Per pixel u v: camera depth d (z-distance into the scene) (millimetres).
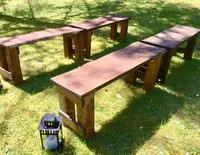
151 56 3645
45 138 3049
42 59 5129
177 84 4398
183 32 4887
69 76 3074
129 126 3387
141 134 3258
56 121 2883
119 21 5707
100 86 2895
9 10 8414
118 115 3590
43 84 4262
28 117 3488
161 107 3783
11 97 3889
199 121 3533
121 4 9430
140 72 4141
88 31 5016
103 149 3010
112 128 3340
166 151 3014
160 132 3299
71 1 9672
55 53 5402
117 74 3119
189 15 8273
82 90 2787
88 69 3242
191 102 3926
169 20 7781
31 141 3094
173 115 3625
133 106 3785
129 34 6613
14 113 3555
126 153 2969
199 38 6402
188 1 9867
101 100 3902
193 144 3127
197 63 5176
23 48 5578
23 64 4910
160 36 4586
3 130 3252
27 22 7410
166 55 4125
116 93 4086
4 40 4109
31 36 4355
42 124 2867
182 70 4871
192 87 4328
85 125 3025
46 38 4316
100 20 5668
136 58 3568
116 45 5918
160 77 4332
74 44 4949
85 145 3053
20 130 3260
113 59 3529
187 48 5168
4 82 4289
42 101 3828
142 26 7230
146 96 4023
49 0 9648
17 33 6547
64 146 3023
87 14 8266
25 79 4395
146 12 8516
